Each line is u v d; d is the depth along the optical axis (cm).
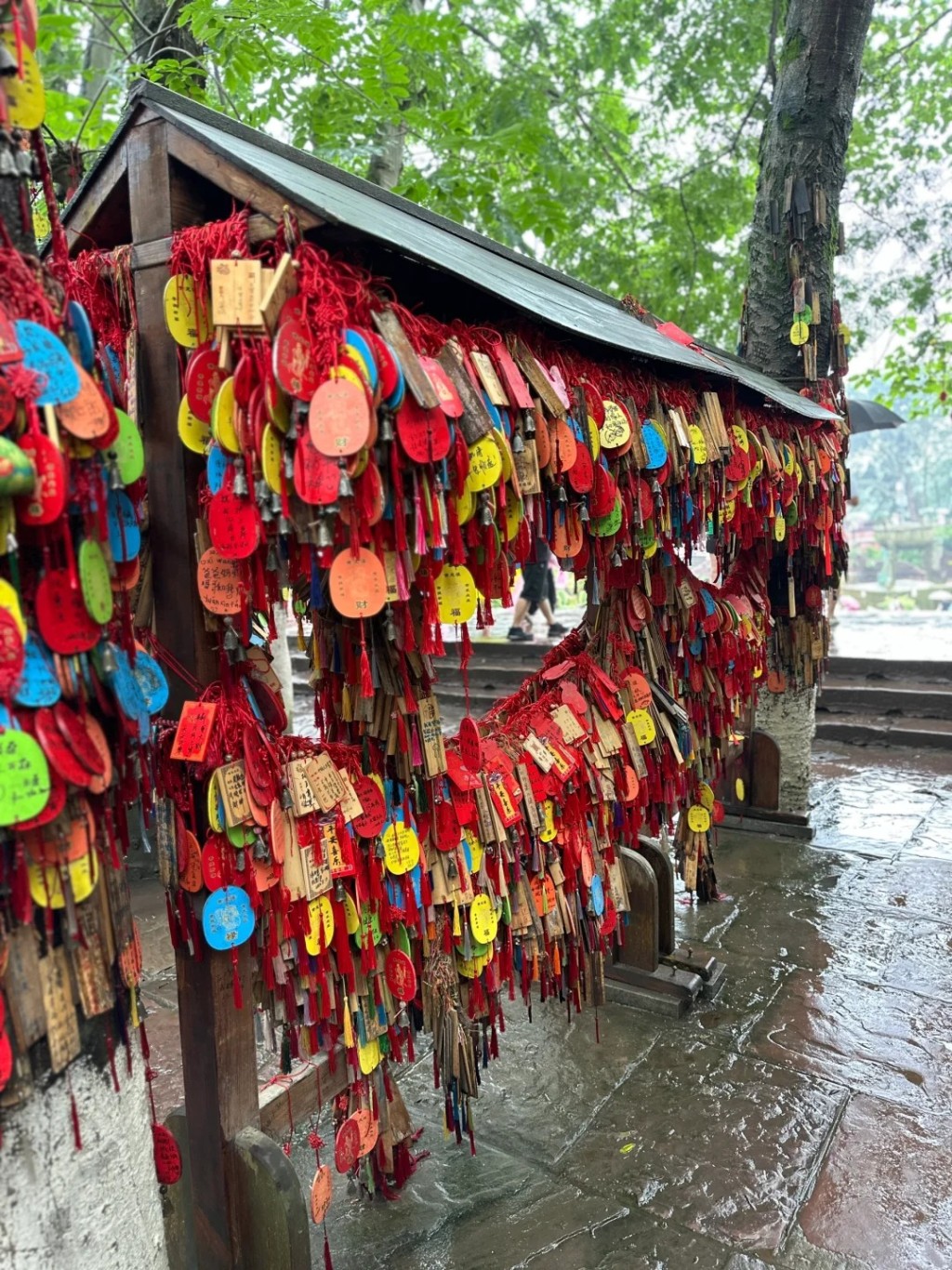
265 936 133
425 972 167
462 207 437
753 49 643
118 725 99
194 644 123
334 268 110
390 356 104
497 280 134
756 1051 237
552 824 194
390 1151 175
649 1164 196
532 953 191
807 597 374
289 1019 142
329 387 99
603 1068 231
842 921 311
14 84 84
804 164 359
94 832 94
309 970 138
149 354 121
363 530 114
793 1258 170
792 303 363
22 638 83
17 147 85
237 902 123
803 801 400
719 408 208
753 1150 199
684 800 279
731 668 276
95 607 91
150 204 118
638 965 265
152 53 332
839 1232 176
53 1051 92
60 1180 95
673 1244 174
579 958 208
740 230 758
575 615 944
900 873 351
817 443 310
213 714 119
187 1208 143
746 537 276
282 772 127
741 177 720
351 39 385
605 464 163
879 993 264
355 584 112
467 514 125
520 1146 204
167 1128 143
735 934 303
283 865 128
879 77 676
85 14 427
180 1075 235
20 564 90
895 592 2530
